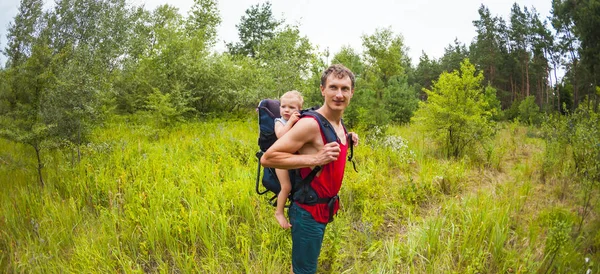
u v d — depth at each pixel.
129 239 4.38
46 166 6.85
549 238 3.86
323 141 2.55
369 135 9.44
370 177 5.87
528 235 4.32
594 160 5.52
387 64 22.06
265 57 15.95
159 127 11.43
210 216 4.47
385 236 4.67
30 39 9.13
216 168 6.15
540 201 5.44
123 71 16.75
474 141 8.36
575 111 7.48
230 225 4.69
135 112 15.48
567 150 7.06
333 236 3.91
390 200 5.57
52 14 13.91
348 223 4.77
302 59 14.33
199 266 3.97
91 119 7.26
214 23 22.16
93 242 4.11
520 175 6.70
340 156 2.67
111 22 17.05
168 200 5.06
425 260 4.00
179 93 13.25
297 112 2.65
